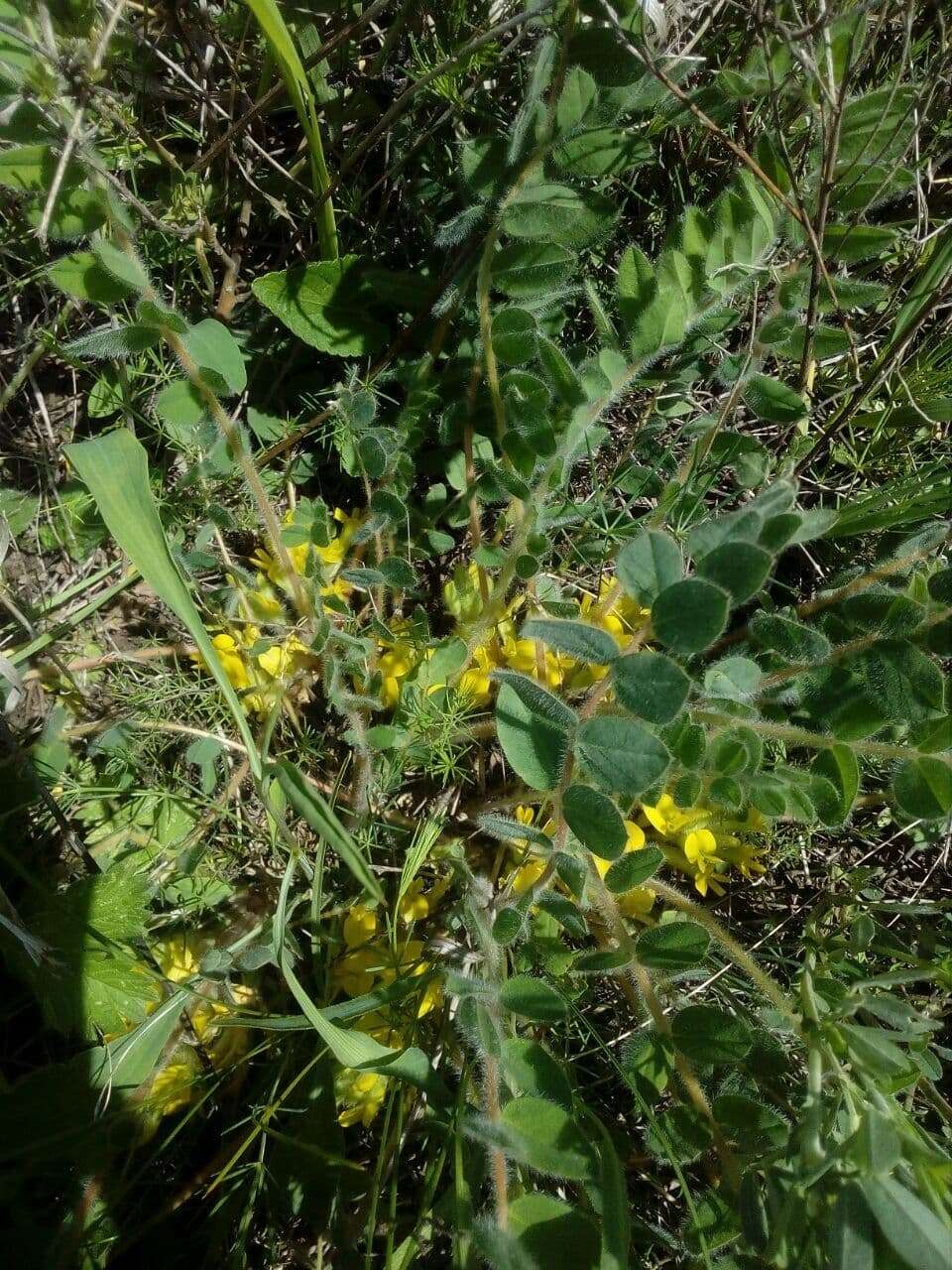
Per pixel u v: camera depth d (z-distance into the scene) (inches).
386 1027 11.0
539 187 10.2
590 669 12.1
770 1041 9.8
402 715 11.6
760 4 10.0
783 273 11.1
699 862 11.1
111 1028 11.0
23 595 12.9
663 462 13.2
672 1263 11.8
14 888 11.7
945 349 13.1
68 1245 10.3
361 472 11.7
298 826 12.4
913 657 9.1
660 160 12.8
